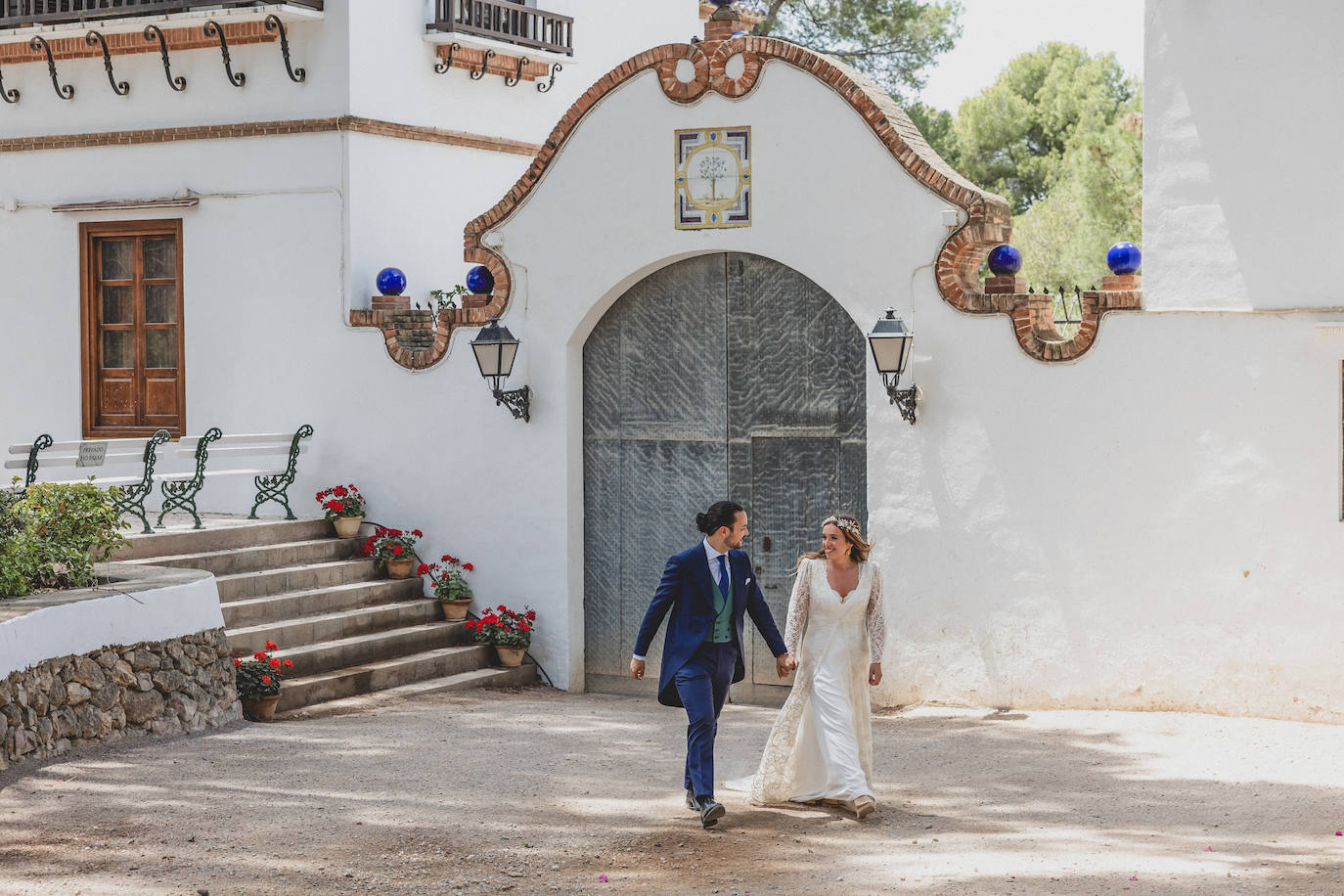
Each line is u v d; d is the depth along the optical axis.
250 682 11.19
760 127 12.51
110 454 12.42
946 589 11.91
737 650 8.57
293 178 14.50
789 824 8.20
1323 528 10.70
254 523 13.57
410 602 13.66
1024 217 27.08
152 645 10.39
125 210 15.21
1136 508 11.27
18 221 15.77
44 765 9.24
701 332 13.05
